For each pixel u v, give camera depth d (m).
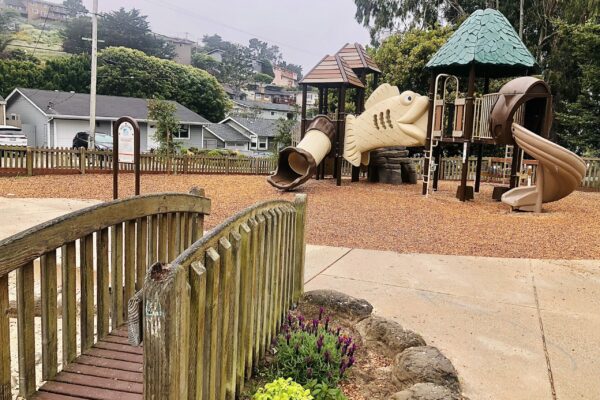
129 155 7.15
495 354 3.08
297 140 23.41
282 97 100.12
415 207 9.74
